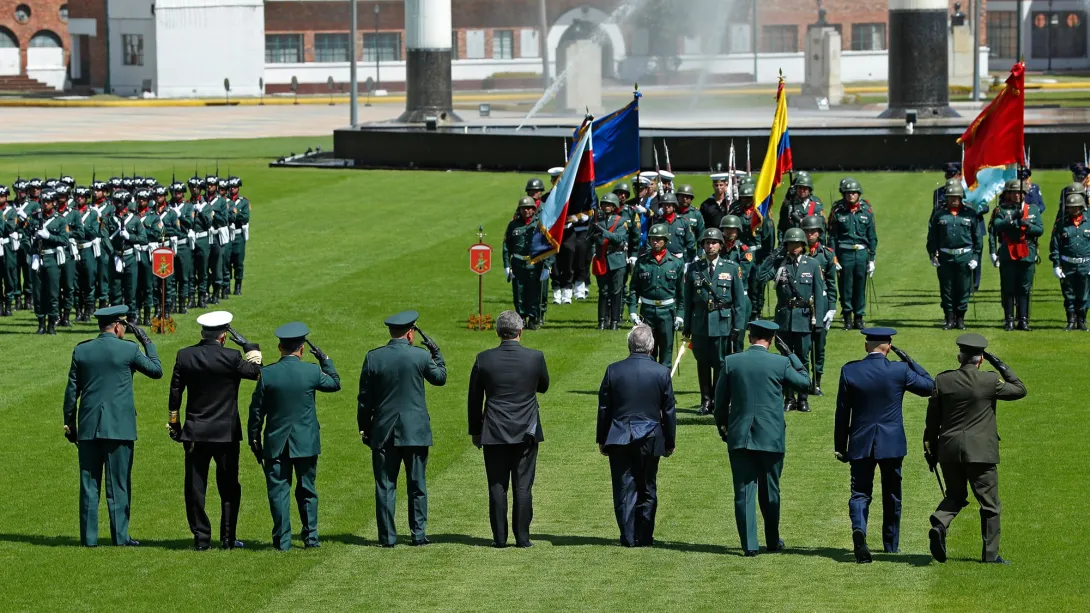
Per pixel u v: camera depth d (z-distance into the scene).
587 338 33.19
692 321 25.98
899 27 69.38
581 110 84.25
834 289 27.39
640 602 16.80
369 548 19.25
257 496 22.14
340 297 37.78
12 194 55.09
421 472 19.34
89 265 35.56
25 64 129.38
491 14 128.12
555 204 31.64
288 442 18.98
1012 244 32.84
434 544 19.42
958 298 33.31
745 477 18.67
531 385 19.25
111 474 19.52
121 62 123.12
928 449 18.53
